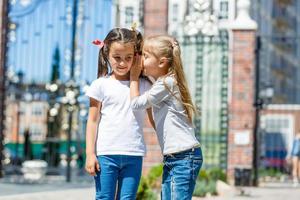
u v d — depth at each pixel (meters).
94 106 5.85
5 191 15.26
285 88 55.22
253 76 19.80
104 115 5.81
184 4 19.27
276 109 35.69
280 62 53.38
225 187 16.27
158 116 5.82
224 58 19.98
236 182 19.00
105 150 5.73
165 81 5.72
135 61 5.81
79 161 26.67
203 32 19.17
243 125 19.58
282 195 16.19
